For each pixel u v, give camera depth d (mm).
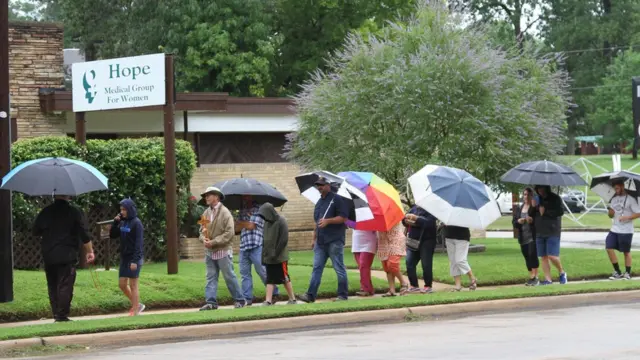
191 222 27625
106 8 52344
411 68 27484
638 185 21391
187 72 46438
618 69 83750
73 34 54750
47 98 29562
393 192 18531
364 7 50844
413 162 27047
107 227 20906
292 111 34125
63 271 15297
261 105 33938
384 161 27688
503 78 27844
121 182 24391
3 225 16562
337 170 28438
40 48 29828
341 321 16031
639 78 23359
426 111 26922
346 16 51344
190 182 28797
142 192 24797
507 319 15906
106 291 17672
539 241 20531
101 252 24125
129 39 48500
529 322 15383
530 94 29453
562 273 20703
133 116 32531
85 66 22422
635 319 15570
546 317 16094
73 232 15414
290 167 31891
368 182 18391
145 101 21641
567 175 20156
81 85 22500
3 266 16500
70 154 23703
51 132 30266
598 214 52812
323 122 29047
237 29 47375
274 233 17156
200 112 33156
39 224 15359
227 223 16938
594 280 22141
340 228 17766
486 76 27422
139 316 15570
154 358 12203
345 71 29016
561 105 30531
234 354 12375
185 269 22797
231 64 46875
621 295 19094
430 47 27922
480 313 17109
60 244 15250
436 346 12695
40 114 30016
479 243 33000
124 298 17422
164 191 25094
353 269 24031
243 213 17922
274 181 31625
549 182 19922
